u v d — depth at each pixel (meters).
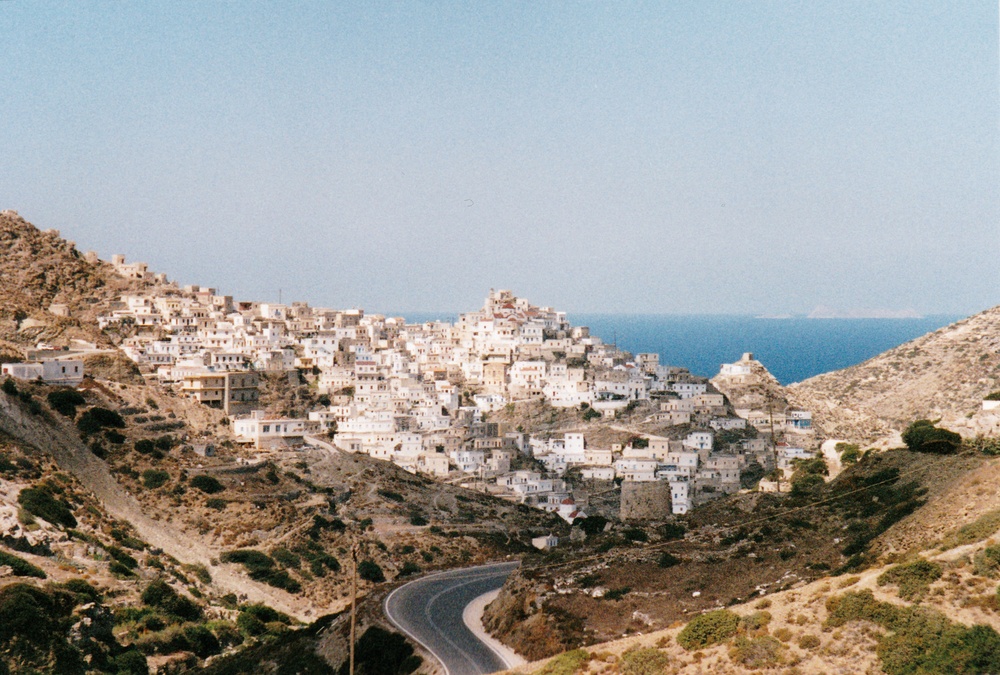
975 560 118.12
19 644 144.00
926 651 108.94
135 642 166.62
